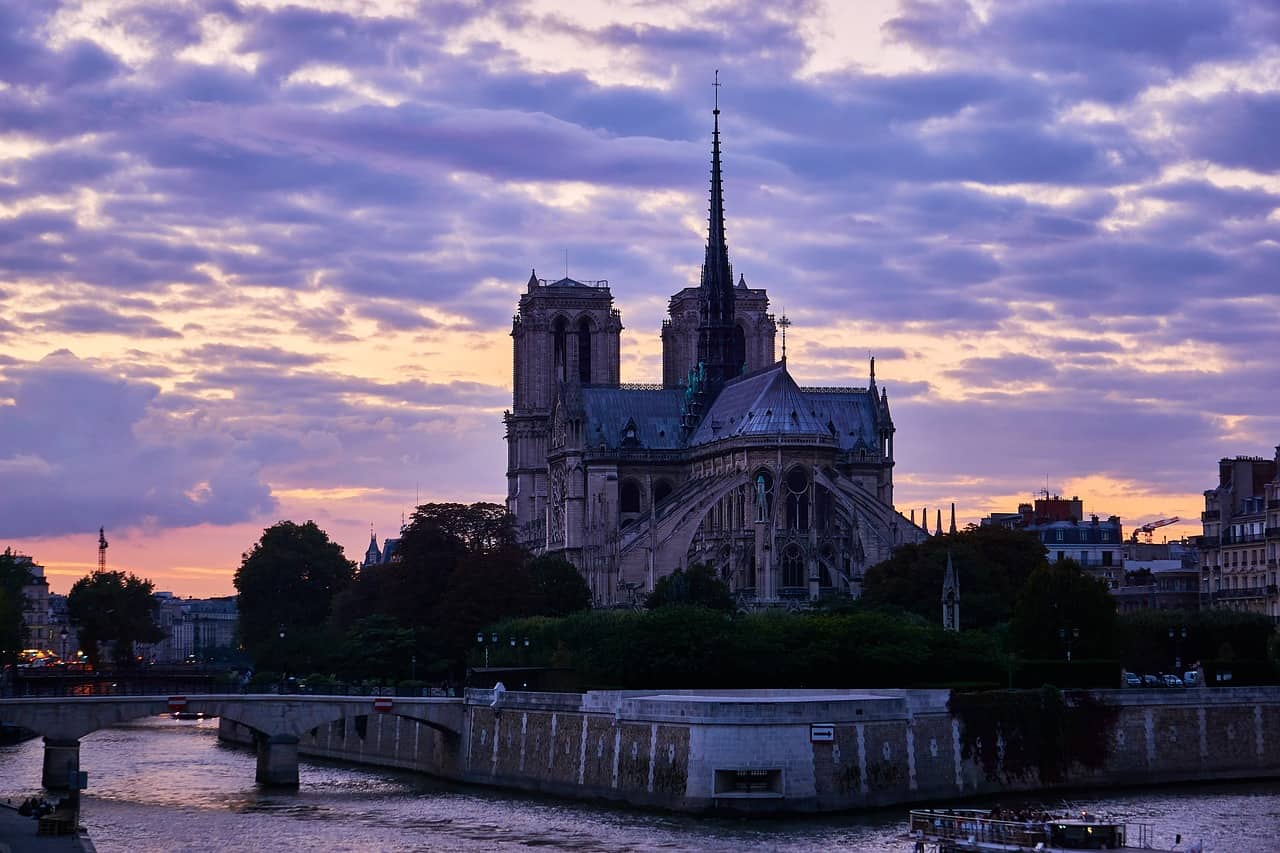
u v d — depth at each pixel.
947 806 174.88
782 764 167.38
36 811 154.38
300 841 159.50
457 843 156.88
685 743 169.38
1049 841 140.25
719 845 151.88
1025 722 185.75
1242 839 153.38
